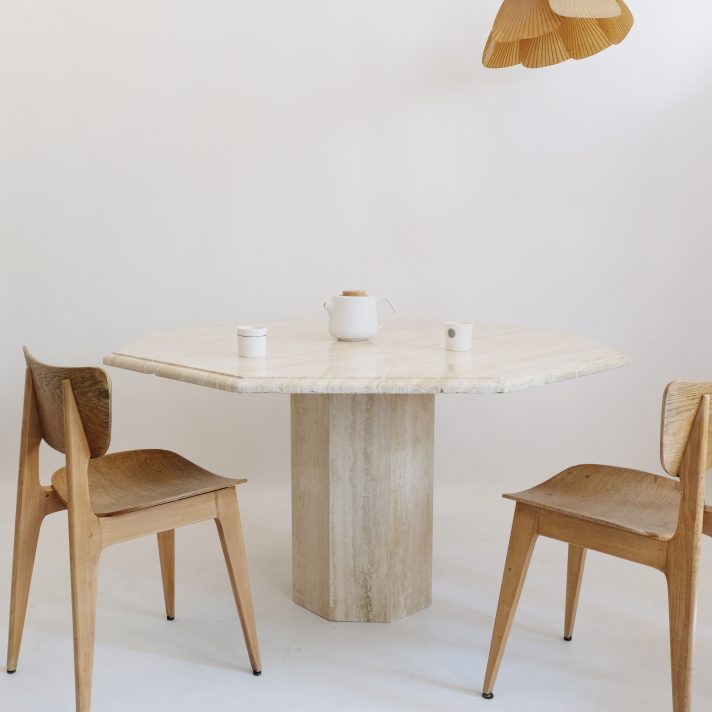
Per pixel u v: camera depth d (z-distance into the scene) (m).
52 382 1.54
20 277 3.10
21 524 1.76
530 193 3.10
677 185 3.04
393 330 2.33
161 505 1.63
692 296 3.08
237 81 3.07
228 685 1.77
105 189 3.09
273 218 3.13
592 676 1.82
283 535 2.73
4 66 3.00
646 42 3.00
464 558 2.53
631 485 1.73
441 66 3.06
